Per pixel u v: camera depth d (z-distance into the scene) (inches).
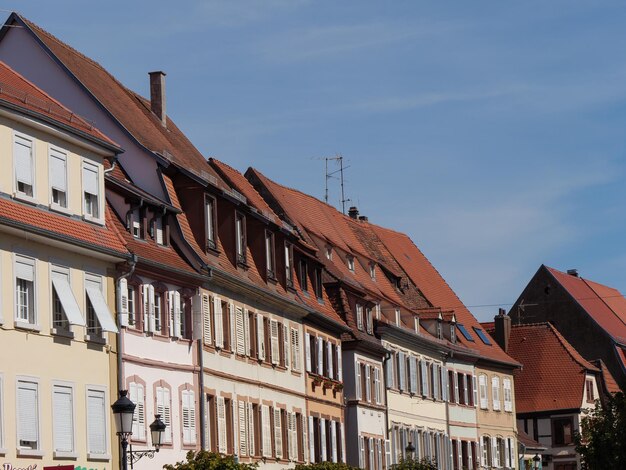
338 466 2322.8
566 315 4990.2
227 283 2253.9
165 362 2004.2
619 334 5064.0
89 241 1781.5
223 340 2255.2
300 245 2731.3
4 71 1812.3
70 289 1752.0
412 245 4101.9
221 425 2209.6
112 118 2135.8
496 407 3981.3
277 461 2480.3
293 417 2598.4
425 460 2987.2
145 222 2011.6
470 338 3873.0
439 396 3585.1
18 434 1632.6
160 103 2444.6
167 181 2155.5
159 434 1599.4
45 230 1683.1
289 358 2598.4
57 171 1756.9
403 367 3331.7
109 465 1812.3
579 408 4431.6
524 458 4232.3
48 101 1820.9
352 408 2984.7
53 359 1712.6
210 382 2170.3
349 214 3964.1
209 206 2237.9
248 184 2869.1
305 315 2694.4
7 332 1630.2
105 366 1827.0
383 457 3139.8
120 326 1861.5
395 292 3590.1
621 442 3117.6
